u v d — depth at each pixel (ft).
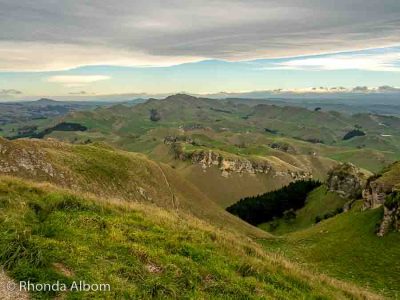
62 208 74.84
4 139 247.50
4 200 68.08
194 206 390.21
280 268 77.00
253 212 626.64
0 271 47.55
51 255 52.26
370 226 269.23
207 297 53.98
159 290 51.21
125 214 81.10
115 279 50.83
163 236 70.95
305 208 618.85
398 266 206.28
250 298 57.21
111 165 335.06
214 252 71.10
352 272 209.15
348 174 597.93
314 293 70.28
